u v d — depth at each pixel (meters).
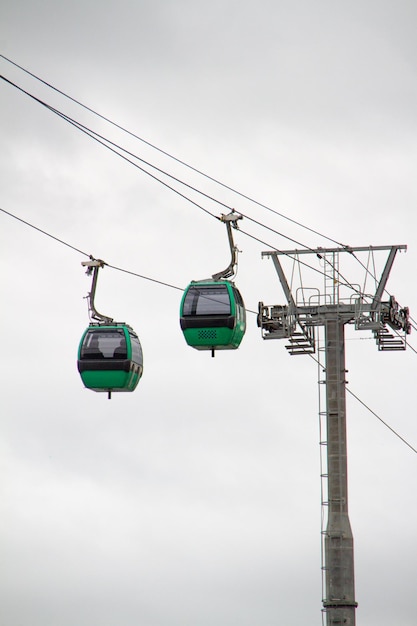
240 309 84.19
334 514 81.31
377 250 82.88
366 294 82.88
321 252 83.19
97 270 87.62
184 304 83.75
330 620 80.31
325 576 80.94
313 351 83.81
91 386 87.38
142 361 89.81
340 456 81.69
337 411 82.06
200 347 84.06
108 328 87.38
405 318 84.19
